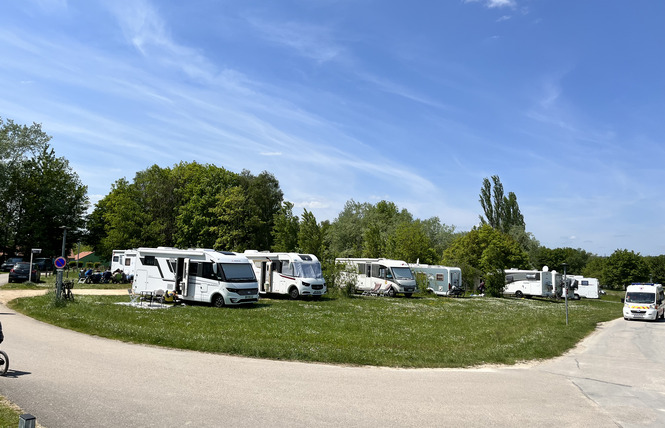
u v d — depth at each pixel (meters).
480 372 11.89
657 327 26.36
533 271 50.50
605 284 84.44
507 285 51.94
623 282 80.81
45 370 9.55
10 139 56.41
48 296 23.33
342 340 15.74
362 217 80.81
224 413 7.34
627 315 30.58
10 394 7.82
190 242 58.09
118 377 9.27
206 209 57.66
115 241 52.66
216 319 19.52
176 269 25.48
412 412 7.87
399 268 38.16
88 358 10.89
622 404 9.09
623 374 12.46
